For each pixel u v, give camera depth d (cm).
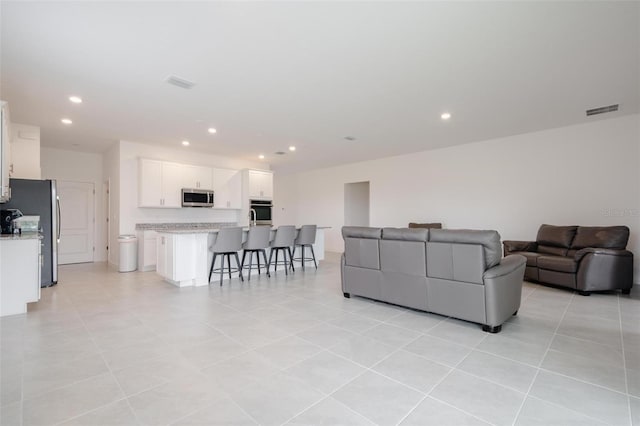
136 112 418
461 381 193
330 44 256
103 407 164
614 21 225
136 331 273
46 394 175
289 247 565
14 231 399
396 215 736
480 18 222
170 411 161
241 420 155
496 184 577
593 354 231
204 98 371
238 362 216
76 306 347
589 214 480
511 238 559
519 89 349
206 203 662
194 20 222
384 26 231
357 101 382
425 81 327
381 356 227
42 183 443
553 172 513
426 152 680
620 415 159
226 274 506
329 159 773
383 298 349
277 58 278
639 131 438
